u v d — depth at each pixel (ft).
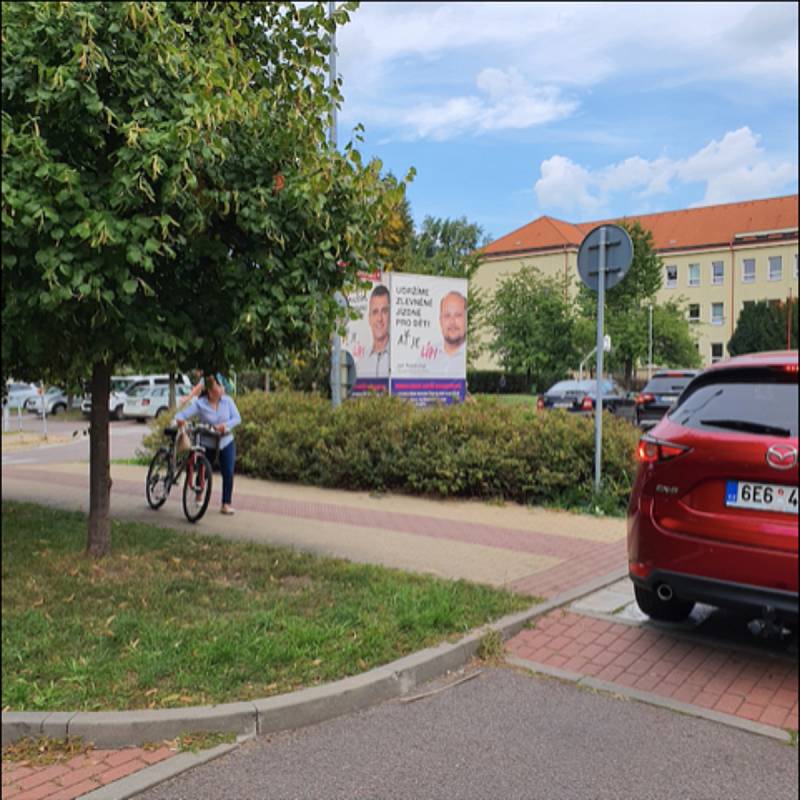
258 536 25.23
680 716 12.83
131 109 15.85
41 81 14.61
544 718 12.73
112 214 14.66
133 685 12.96
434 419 34.22
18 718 11.74
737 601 13.92
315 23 19.51
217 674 13.38
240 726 12.01
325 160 17.24
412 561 22.09
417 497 33.45
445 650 14.74
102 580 19.16
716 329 229.66
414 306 53.72
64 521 27.12
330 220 17.78
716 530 14.16
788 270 218.38
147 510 30.30
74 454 61.31
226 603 17.33
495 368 188.14
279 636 15.03
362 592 18.21
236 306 17.46
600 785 10.68
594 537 25.64
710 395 15.31
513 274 141.49
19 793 10.31
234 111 15.57
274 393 44.83
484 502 32.12
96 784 10.52
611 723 12.57
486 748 11.69
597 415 30.45
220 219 17.84
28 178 14.17
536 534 26.03
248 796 10.35
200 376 22.39
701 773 11.01
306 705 12.46
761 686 13.98
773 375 14.67
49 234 14.52
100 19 15.05
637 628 16.97
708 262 231.09
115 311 15.35
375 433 35.24
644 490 15.37
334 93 19.76
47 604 17.25
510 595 18.33
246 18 19.25
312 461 37.06
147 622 15.89
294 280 17.31
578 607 18.28
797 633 16.75
